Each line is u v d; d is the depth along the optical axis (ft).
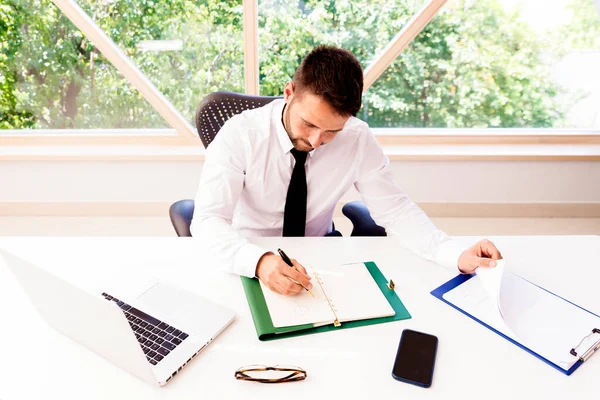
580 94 8.50
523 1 7.77
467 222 8.65
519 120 8.80
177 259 3.67
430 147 8.68
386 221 4.24
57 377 2.57
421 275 3.56
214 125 4.66
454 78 8.44
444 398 2.52
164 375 2.57
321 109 3.18
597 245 4.02
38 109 8.41
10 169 8.21
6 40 7.75
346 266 3.61
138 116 8.61
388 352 2.82
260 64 8.21
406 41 7.84
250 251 3.43
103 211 8.64
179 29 7.80
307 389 2.56
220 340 2.88
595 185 8.52
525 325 3.03
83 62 8.05
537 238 4.12
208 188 4.00
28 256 3.63
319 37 8.04
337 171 4.30
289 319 3.01
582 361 2.78
